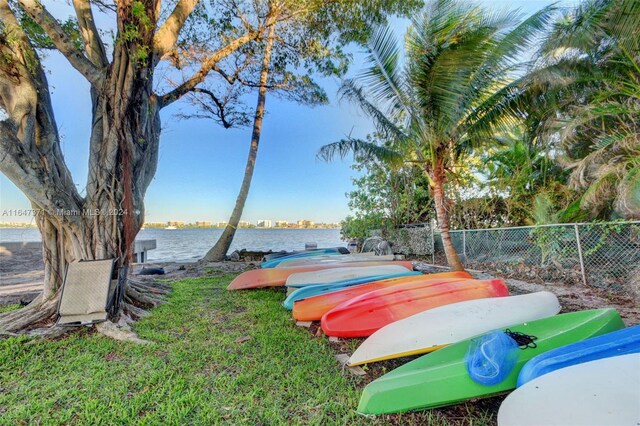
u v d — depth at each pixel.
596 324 2.39
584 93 6.47
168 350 2.97
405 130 6.75
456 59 5.23
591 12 5.25
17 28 3.67
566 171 7.75
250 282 5.62
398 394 1.89
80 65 3.99
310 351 2.94
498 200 9.82
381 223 11.69
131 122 4.21
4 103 3.67
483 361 1.95
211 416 1.92
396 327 2.72
